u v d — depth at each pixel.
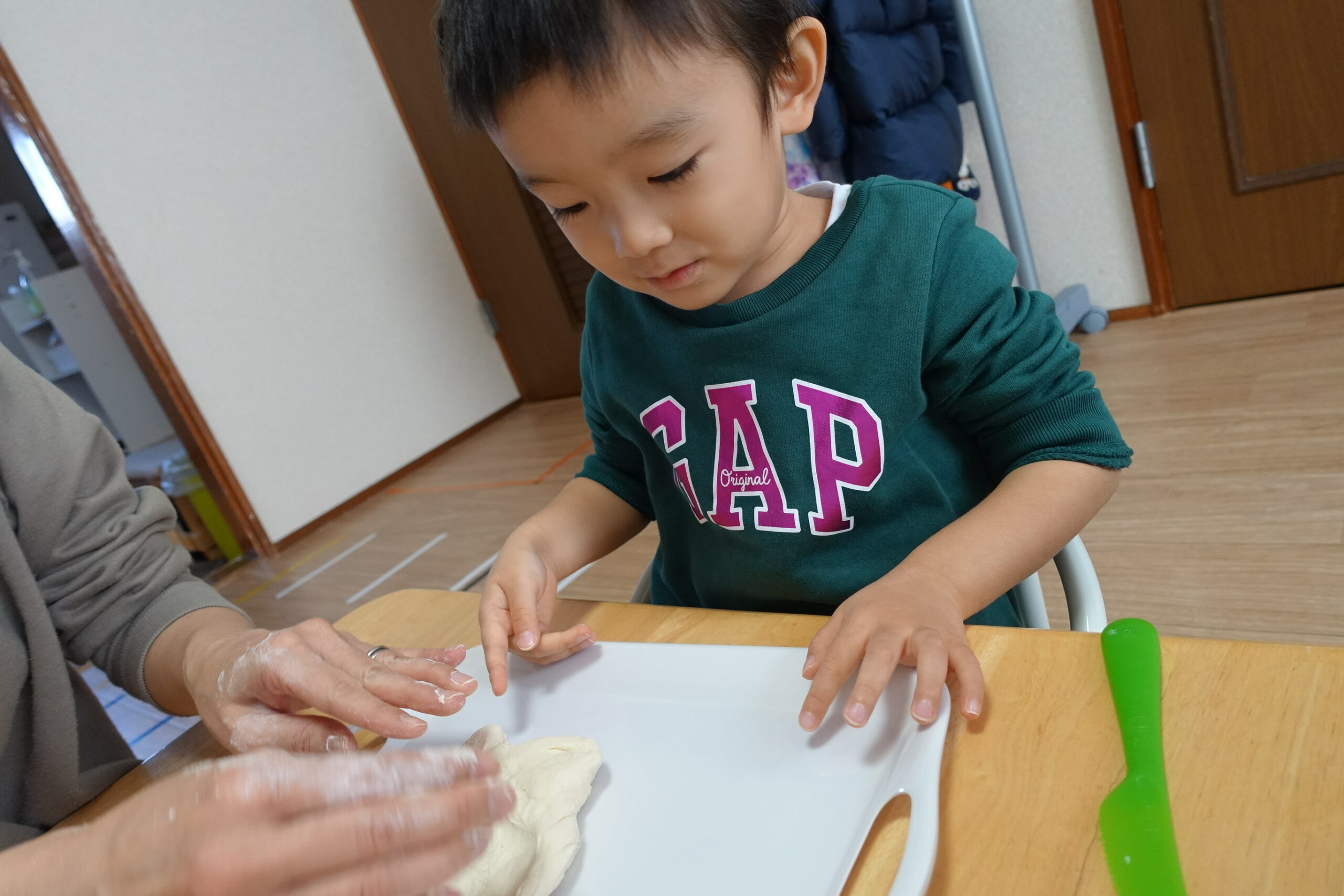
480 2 0.45
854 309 0.61
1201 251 2.09
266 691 0.52
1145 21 1.92
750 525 0.65
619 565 1.74
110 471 0.70
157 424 3.40
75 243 2.25
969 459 0.67
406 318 2.99
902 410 0.61
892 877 0.33
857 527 0.63
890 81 1.71
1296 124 1.88
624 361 0.71
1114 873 0.30
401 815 0.29
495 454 2.87
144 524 0.69
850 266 0.61
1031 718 0.38
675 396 0.67
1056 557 0.59
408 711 0.55
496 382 3.29
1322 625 1.07
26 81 2.13
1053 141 2.12
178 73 2.43
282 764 0.31
